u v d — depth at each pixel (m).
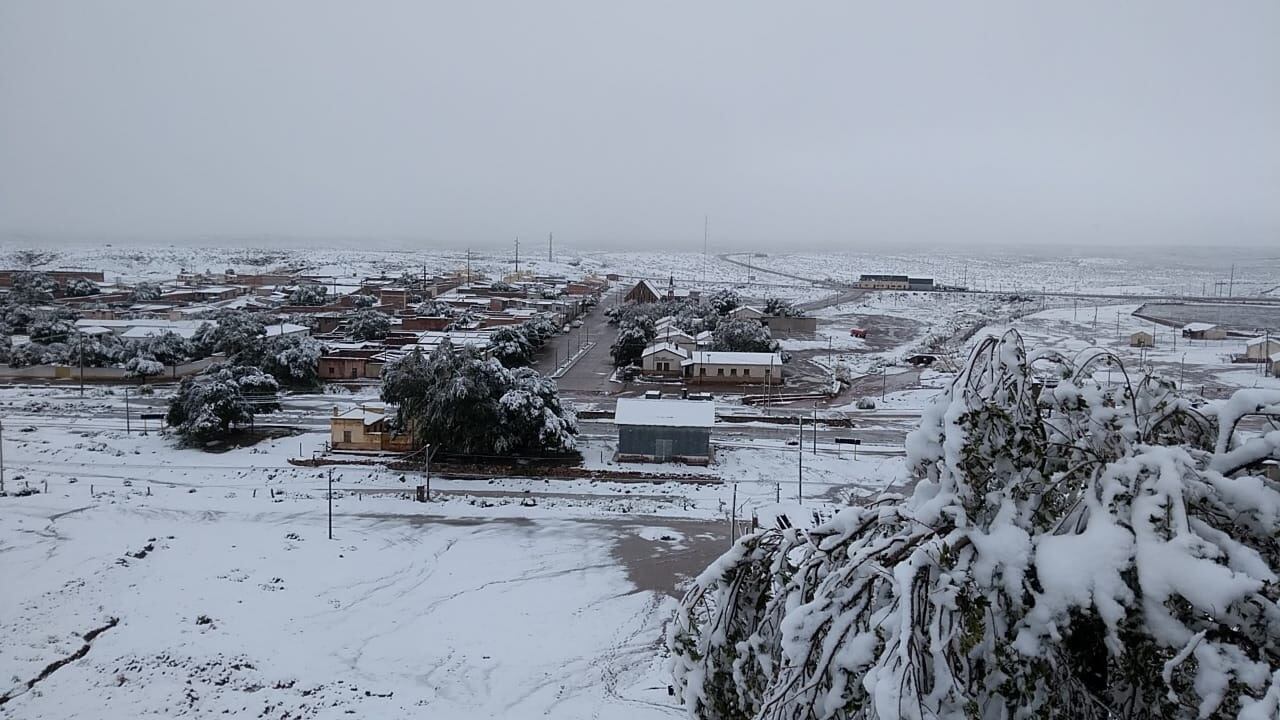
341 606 24.66
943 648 5.88
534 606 24.86
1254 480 6.39
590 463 38.47
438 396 37.31
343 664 21.59
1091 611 6.04
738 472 37.69
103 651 21.75
